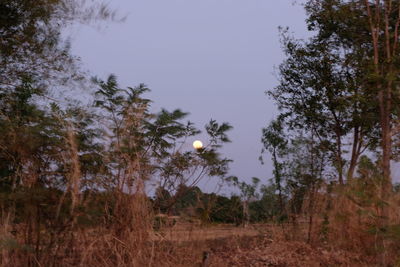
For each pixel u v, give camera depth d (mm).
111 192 5883
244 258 7594
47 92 8688
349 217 8305
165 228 6379
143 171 6184
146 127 6449
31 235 5496
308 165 10281
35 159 5531
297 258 7984
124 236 5848
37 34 10633
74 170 5496
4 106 6941
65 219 5492
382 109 9898
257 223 9875
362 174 8383
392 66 10227
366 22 11992
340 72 14188
